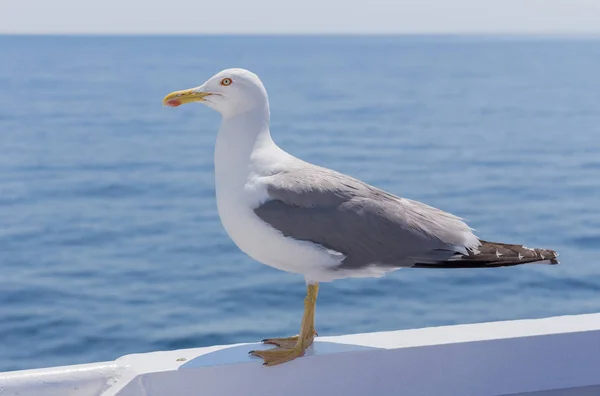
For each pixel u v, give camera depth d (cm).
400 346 333
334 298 1249
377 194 343
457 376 338
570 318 364
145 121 3875
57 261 1539
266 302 1263
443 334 346
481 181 2428
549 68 7788
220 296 1296
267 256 345
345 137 3338
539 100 4838
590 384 353
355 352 329
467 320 1183
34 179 2438
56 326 1188
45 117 4009
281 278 1367
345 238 332
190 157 2827
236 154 343
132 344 1123
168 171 2553
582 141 3272
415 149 3055
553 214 1984
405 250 336
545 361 346
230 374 319
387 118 3972
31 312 1243
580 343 349
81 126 3688
